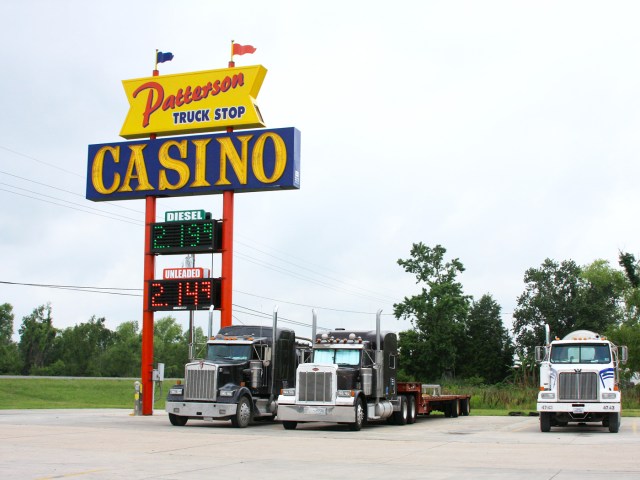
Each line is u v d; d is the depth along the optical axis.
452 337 86.12
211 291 33.38
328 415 24.86
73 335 142.12
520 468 14.60
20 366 131.88
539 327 105.88
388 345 28.19
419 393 31.20
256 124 34.16
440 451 18.06
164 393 80.75
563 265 109.50
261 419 30.75
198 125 34.62
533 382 85.25
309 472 13.81
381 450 18.28
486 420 33.22
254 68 34.16
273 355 27.67
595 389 24.58
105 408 44.78
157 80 35.66
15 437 20.72
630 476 13.26
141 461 15.32
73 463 14.77
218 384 26.06
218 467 14.48
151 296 34.31
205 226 33.88
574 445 19.81
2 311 138.62
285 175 33.12
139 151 35.38
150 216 35.12
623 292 102.75
